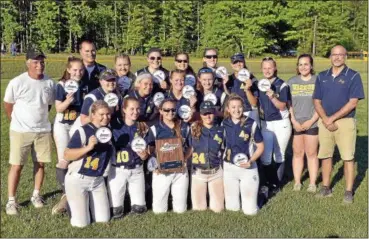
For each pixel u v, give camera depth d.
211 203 5.77
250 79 6.26
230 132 5.61
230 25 52.06
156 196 5.64
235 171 5.59
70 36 49.97
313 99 6.22
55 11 50.09
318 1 51.19
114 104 5.48
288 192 6.50
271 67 6.31
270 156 6.45
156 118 5.86
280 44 57.19
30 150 5.94
